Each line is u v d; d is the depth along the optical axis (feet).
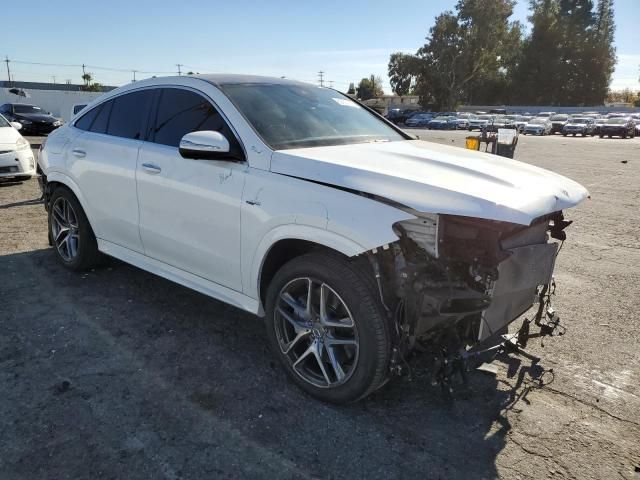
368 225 8.32
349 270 8.80
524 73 261.44
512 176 9.50
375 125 13.24
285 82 13.28
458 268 8.73
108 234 13.88
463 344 9.11
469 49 242.37
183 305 13.62
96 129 14.30
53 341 11.53
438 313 8.00
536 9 259.19
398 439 8.76
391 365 8.78
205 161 10.79
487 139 24.66
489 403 9.83
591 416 9.50
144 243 12.73
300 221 9.10
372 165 9.28
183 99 12.09
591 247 20.63
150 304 13.60
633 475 8.06
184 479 7.70
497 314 9.41
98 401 9.42
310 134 11.16
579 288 15.90
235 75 12.73
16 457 7.98
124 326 12.36
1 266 16.01
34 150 47.85
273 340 10.20
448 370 8.93
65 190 14.96
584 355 11.71
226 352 11.34
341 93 14.71
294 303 9.82
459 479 7.91
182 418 9.05
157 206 11.93
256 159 10.03
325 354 9.58
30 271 15.66
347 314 9.20
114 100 14.07
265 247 9.79
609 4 250.98
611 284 16.28
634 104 285.23
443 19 247.91
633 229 23.80
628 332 12.89
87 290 14.35
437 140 96.73
